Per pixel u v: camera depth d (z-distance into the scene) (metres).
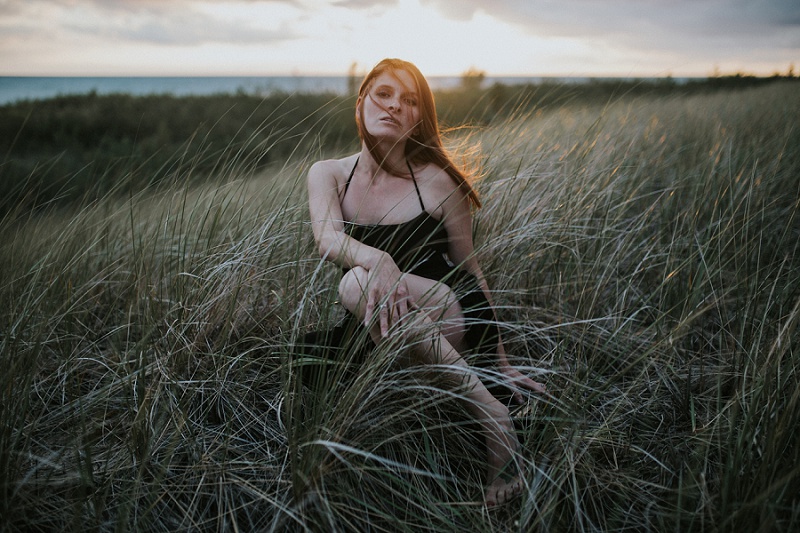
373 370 1.56
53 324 2.09
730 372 1.93
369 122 1.90
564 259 2.54
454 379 1.65
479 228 2.61
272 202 2.63
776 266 2.46
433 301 1.78
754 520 1.29
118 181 2.81
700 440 1.63
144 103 17.83
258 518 1.52
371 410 1.71
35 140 13.35
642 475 1.67
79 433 1.73
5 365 1.72
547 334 2.21
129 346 2.13
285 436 1.70
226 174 2.67
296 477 1.45
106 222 2.74
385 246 1.90
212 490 1.58
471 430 1.70
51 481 1.53
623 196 3.08
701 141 4.29
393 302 1.64
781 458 1.46
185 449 1.69
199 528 1.46
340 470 1.47
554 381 1.92
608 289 2.48
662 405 1.93
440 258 1.99
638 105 6.13
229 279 2.10
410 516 1.54
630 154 3.73
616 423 1.85
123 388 1.87
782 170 3.57
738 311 2.15
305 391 1.81
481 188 2.72
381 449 1.70
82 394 1.95
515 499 1.59
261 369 2.01
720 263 2.45
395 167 1.97
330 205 1.97
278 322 2.15
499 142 3.29
